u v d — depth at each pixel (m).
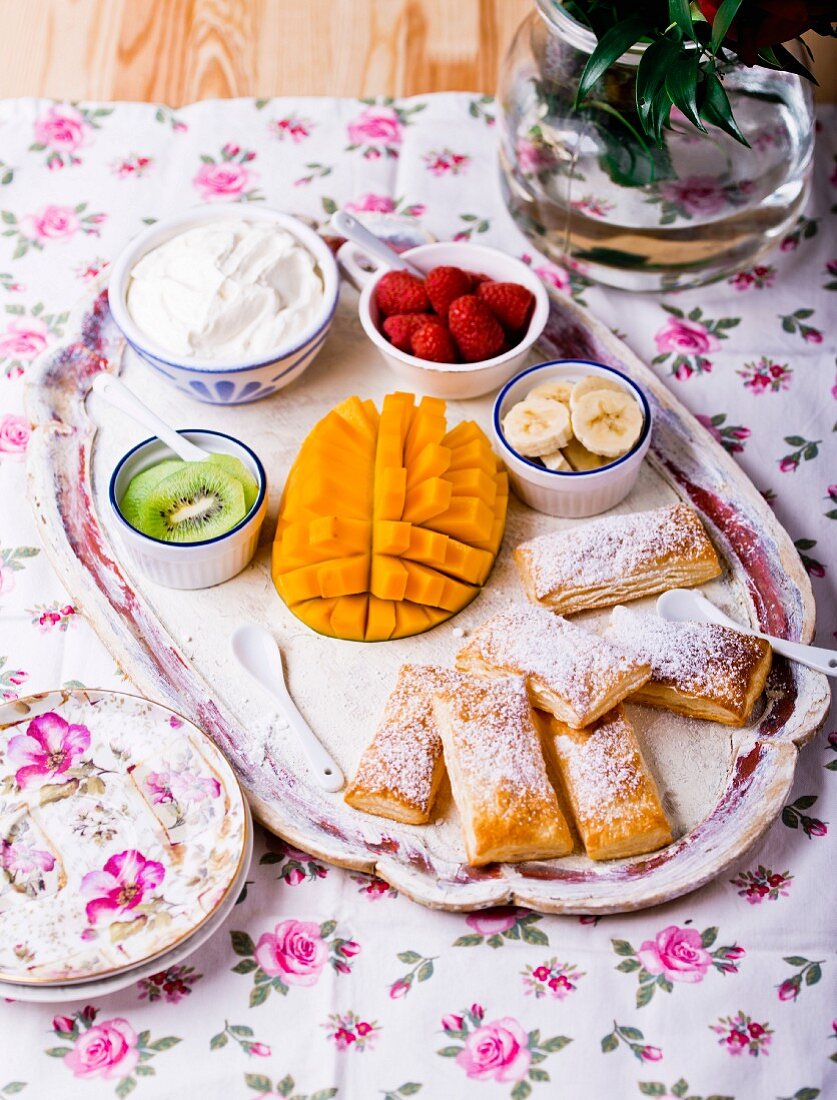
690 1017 1.01
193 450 1.14
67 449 1.17
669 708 1.08
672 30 1.08
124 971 0.99
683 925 1.03
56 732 1.06
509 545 1.15
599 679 1.05
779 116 1.16
